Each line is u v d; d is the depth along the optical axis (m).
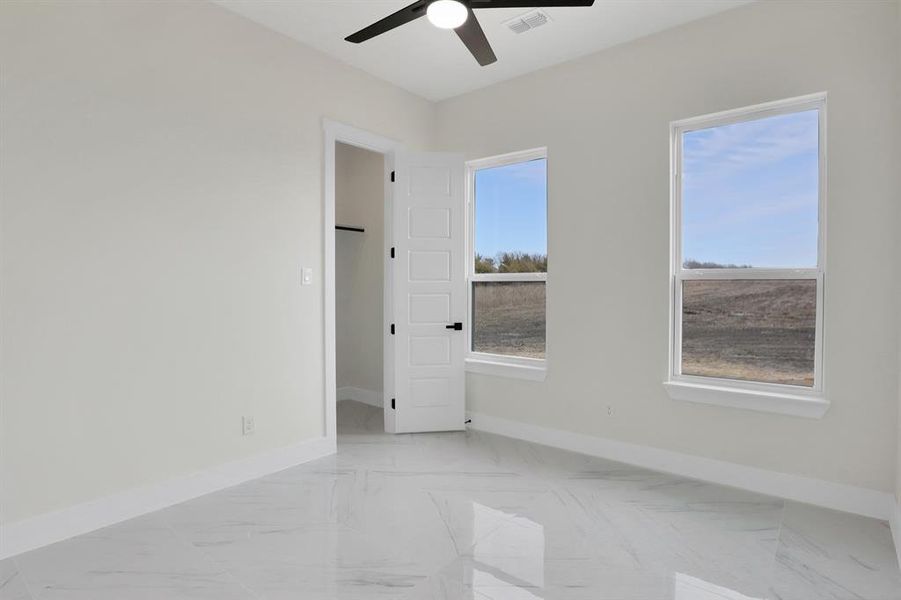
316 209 3.54
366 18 3.11
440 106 4.45
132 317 2.62
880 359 2.56
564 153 3.70
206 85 2.92
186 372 2.84
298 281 3.43
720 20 3.02
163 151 2.74
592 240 3.57
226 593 1.97
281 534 2.44
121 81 2.57
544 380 3.83
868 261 2.59
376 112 3.96
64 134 2.38
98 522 2.48
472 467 3.36
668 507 2.73
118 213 2.56
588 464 3.41
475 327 4.36
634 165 3.37
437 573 2.11
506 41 3.38
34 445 2.29
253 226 3.17
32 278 2.29
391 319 4.17
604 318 3.52
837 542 2.34
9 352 2.22
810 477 2.77
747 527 2.50
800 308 2.88
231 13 3.03
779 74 2.83
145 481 2.67
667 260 3.25
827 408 2.70
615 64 3.45
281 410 3.33
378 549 2.30
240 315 3.10
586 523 2.55
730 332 3.12
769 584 2.02
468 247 4.38
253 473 3.15
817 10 2.71
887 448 2.55
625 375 3.43
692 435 3.16
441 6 2.18
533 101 3.86
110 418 2.54
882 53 2.54
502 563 2.18
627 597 1.94
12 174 2.23
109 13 2.52
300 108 3.43
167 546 2.32
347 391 5.38
